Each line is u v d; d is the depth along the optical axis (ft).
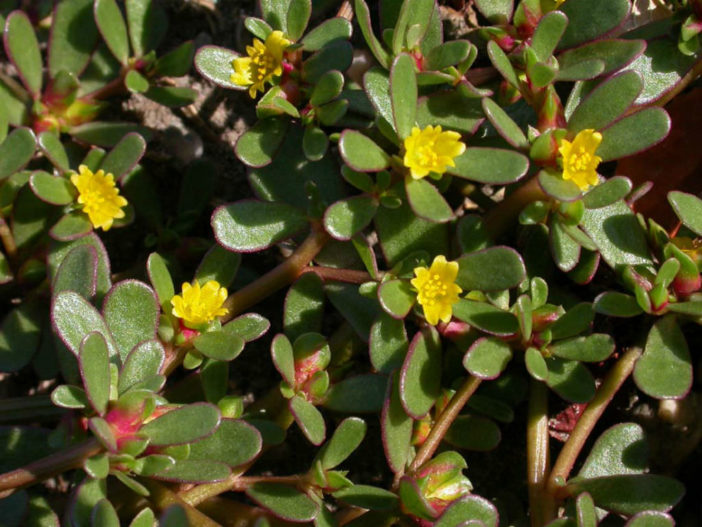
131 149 1.24
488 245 1.21
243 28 1.36
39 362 1.26
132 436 1.13
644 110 1.17
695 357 1.28
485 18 1.33
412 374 1.17
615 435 1.20
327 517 1.17
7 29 1.25
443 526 1.14
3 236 1.27
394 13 1.25
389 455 1.17
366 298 1.23
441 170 1.16
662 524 1.15
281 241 1.22
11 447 1.20
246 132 1.23
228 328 1.21
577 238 1.18
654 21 1.28
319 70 1.24
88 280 1.19
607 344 1.18
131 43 1.34
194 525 1.17
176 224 1.31
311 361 1.21
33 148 1.22
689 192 1.27
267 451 1.27
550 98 1.19
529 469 1.21
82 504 1.13
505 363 1.18
